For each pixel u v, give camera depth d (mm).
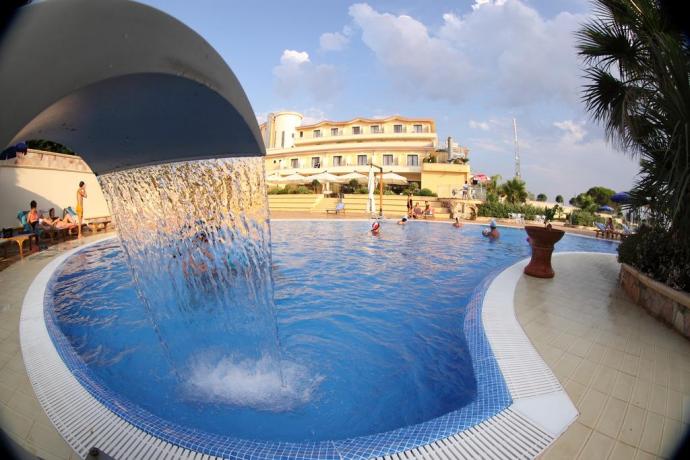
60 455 2072
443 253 10211
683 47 4852
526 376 2961
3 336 3652
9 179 10359
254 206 3113
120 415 2424
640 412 2502
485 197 27047
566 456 2078
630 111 5371
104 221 12750
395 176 28234
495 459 2051
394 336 4418
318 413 2934
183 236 3625
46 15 1004
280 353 3746
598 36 5832
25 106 942
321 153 37219
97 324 4680
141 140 2137
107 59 1179
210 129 2039
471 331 3922
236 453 2080
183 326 3789
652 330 4074
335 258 9305
